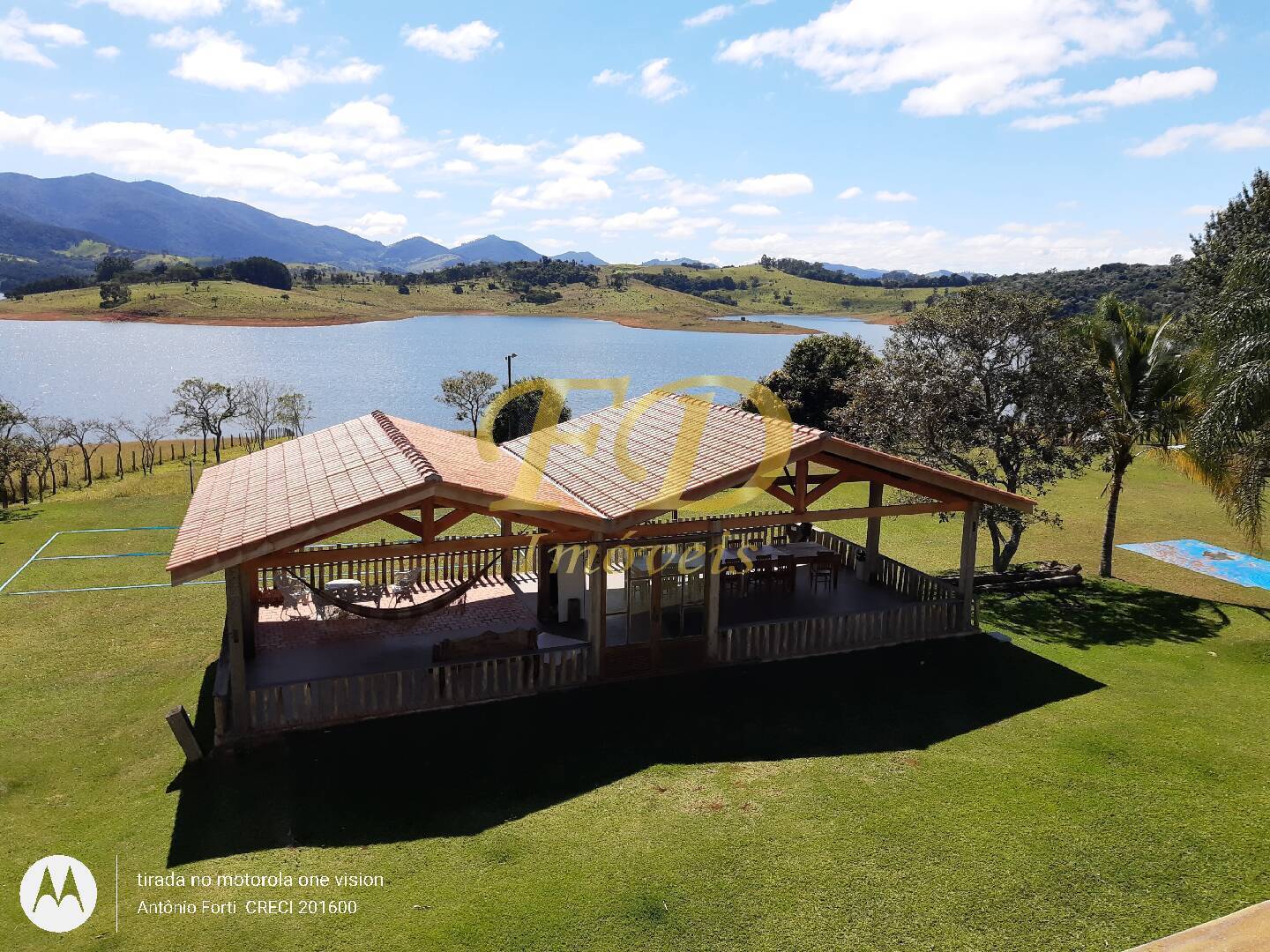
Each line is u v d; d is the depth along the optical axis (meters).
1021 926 8.85
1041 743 13.02
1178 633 18.89
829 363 46.00
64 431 41.06
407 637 16.17
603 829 10.63
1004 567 22.84
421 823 10.87
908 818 10.83
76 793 12.05
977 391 21.84
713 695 14.50
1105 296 24.30
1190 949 6.51
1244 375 17.53
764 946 8.56
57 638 17.94
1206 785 11.74
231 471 17.67
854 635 16.53
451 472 14.03
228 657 14.06
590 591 14.44
